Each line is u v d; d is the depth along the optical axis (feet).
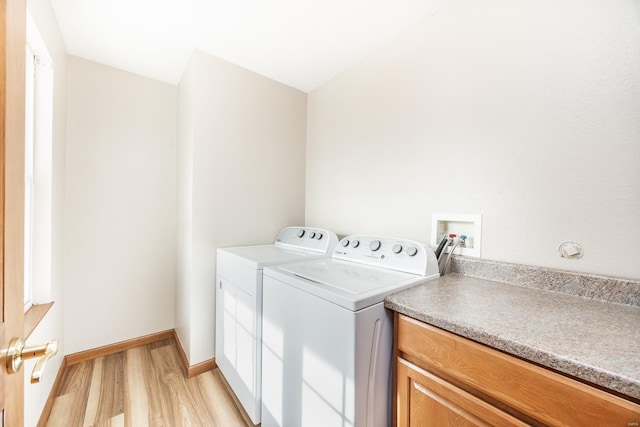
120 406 4.98
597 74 3.18
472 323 2.44
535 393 2.05
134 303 7.09
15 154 1.82
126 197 6.93
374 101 5.91
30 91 4.50
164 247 7.50
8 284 1.73
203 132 5.98
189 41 5.64
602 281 3.08
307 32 5.33
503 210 3.96
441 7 4.64
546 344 2.05
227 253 5.60
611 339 2.14
